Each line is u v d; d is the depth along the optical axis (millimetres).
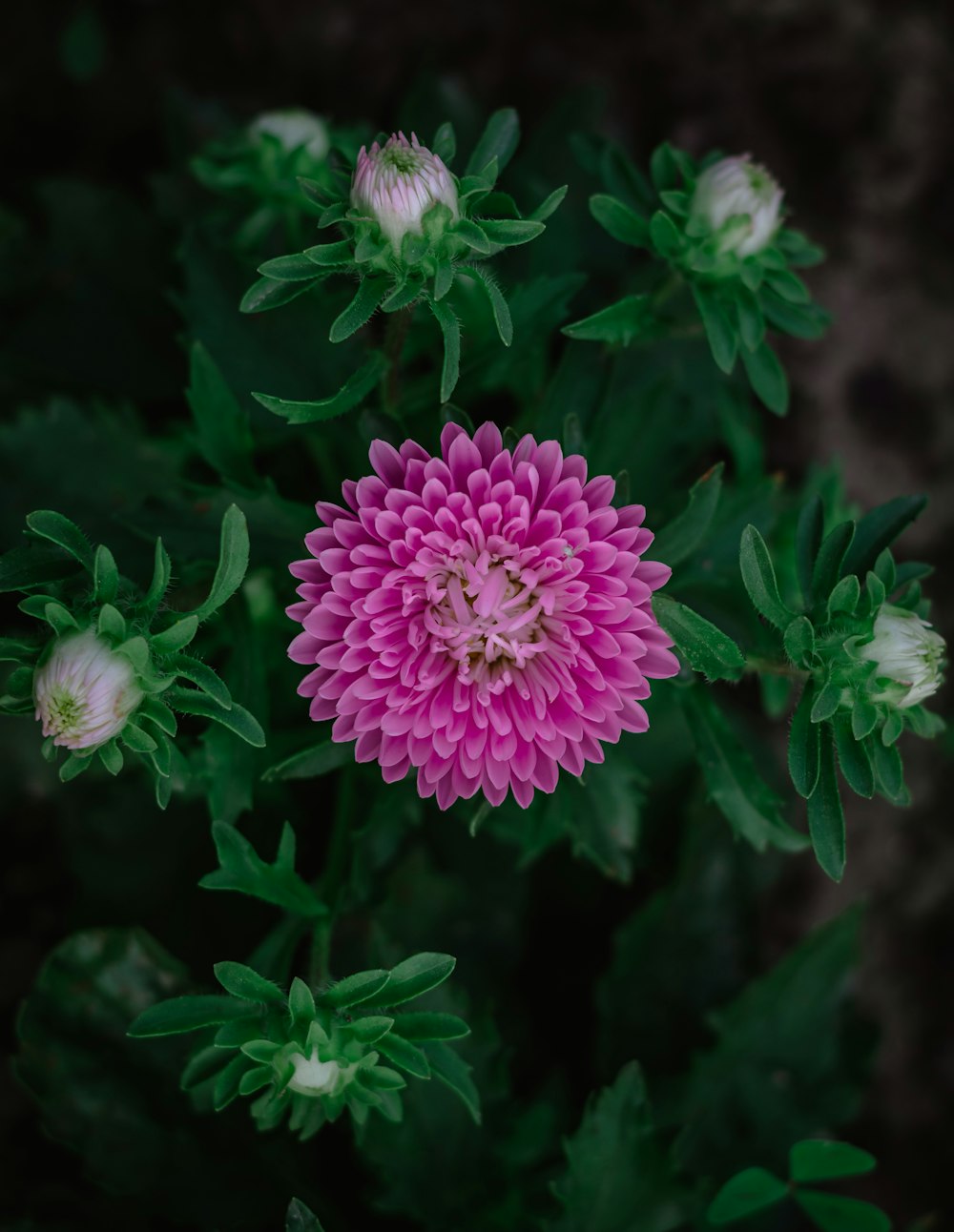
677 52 619
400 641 368
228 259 467
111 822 520
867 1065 523
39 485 520
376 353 402
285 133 461
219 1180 472
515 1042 534
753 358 422
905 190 616
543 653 373
